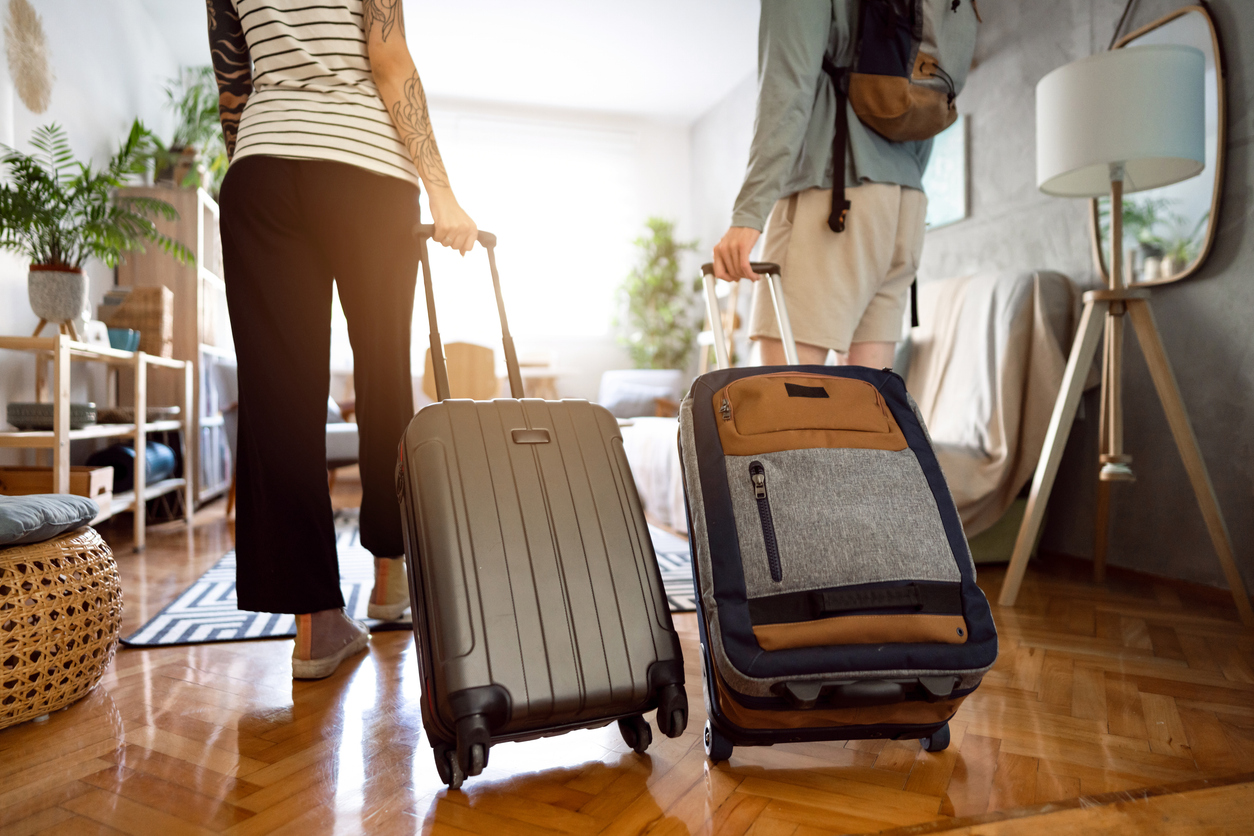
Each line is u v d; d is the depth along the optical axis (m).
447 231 1.23
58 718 1.19
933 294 2.97
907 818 0.89
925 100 1.42
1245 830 0.86
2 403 2.78
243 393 1.31
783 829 0.87
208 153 4.44
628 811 0.91
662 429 3.64
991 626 0.96
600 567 0.99
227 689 1.32
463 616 0.90
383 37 1.29
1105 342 2.16
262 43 1.30
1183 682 1.37
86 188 2.72
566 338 6.23
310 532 1.33
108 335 2.86
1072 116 1.89
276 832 0.86
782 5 1.35
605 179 6.31
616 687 0.93
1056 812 0.90
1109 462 2.09
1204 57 1.96
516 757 1.06
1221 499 2.09
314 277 1.35
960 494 2.32
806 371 1.11
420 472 0.99
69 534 1.31
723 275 1.37
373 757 1.05
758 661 0.89
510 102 6.04
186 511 3.27
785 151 1.34
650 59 5.29
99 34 3.66
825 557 0.94
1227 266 2.08
